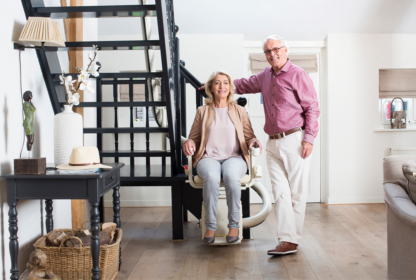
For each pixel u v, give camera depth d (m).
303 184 2.44
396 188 1.80
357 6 3.70
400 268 1.66
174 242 2.75
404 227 1.62
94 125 3.37
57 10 2.11
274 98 2.48
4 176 1.70
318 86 4.27
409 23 3.95
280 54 2.43
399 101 4.28
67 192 1.73
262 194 2.96
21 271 1.98
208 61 4.04
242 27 3.96
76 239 1.83
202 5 3.65
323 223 3.26
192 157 2.59
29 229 2.08
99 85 3.18
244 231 2.79
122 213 3.81
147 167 3.28
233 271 2.13
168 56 2.29
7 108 1.89
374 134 4.16
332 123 4.15
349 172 4.17
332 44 4.10
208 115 2.59
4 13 1.87
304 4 3.65
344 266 2.18
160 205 4.16
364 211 3.75
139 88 4.07
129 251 2.53
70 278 1.82
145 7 2.09
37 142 2.21
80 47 2.25
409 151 4.11
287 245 2.37
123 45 2.25
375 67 4.13
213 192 2.33
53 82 2.34
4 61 1.87
